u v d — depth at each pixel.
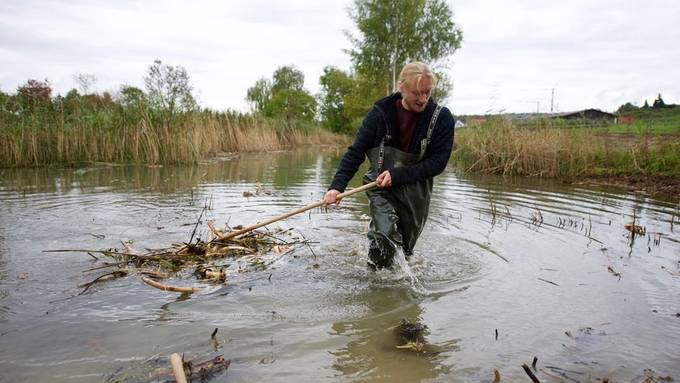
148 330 2.85
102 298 3.32
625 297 3.41
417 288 3.60
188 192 7.81
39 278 3.65
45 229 5.08
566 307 3.24
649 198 7.58
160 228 5.25
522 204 7.00
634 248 4.59
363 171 12.34
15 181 8.85
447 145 3.88
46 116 12.09
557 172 10.90
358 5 30.44
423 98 3.62
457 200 7.38
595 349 2.68
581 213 6.29
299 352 2.62
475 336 2.83
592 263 4.16
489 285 3.66
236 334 2.82
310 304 3.29
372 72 31.14
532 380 2.36
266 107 49.00
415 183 3.95
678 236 5.02
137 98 13.62
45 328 2.84
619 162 10.59
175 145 12.84
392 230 3.90
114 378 2.33
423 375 2.42
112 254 4.14
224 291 3.51
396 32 29.47
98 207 6.34
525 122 13.05
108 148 12.44
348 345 2.71
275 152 20.81
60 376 2.34
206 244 4.45
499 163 12.07
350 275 3.88
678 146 10.11
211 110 19.48
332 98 46.09
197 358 2.54
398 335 2.84
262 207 6.62
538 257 4.34
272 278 3.81
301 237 5.09
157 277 3.79
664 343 2.75
